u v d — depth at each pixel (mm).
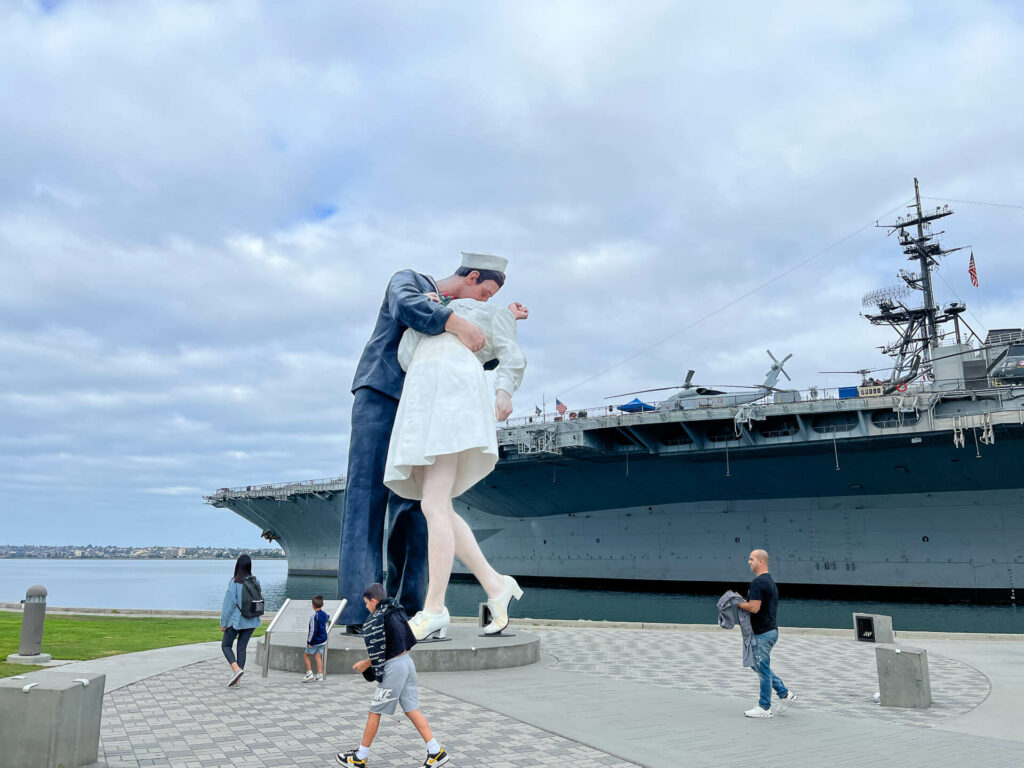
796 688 9680
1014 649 13867
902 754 6039
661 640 15594
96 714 5820
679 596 37406
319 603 10070
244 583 9656
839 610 30719
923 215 47375
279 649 11109
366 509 12484
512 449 35938
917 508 33906
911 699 8305
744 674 10828
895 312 47969
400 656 5609
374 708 5527
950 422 28375
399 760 5941
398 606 5773
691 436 32531
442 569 11719
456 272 13781
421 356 11836
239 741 6574
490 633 12602
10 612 21328
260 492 51438
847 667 11570
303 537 56781
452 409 11250
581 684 9680
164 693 9094
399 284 12258
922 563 33594
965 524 32875
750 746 6289
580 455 35125
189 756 6051
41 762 5293
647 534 40406
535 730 6922
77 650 12953
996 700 8859
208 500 56031
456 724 7203
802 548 36281
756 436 31969
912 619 27875
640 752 6062
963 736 6730
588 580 42000
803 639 15531
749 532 37656
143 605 44906
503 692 9000
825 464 34094
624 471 38156
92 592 62312
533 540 44312
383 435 12750
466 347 11797
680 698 8609
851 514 35375
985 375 32781
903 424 29188
